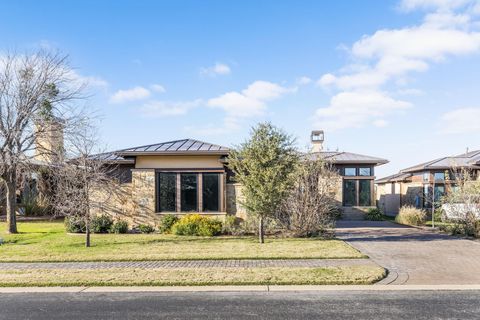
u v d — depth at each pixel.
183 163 18.36
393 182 35.91
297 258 11.04
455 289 8.08
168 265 10.25
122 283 8.50
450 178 26.38
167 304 7.17
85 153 14.78
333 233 16.61
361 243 14.20
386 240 15.05
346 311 6.70
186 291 8.04
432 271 9.61
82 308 6.98
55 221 22.80
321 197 15.87
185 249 12.51
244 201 15.41
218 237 15.55
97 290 8.16
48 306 7.12
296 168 14.54
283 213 15.92
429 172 27.03
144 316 6.52
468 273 9.42
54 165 17.98
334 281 8.52
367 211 26.44
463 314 6.53
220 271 9.41
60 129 18.75
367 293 7.82
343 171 27.11
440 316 6.43
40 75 18.17
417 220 22.05
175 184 18.30
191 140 20.53
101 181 16.62
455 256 11.53
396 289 8.10
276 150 13.98
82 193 13.80
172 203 18.27
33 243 14.11
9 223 17.22
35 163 19.48
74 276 9.06
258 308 6.89
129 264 10.43
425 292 7.89
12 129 17.09
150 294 7.86
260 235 14.09
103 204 16.59
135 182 18.17
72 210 14.00
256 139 14.12
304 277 8.80
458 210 16.83
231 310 6.79
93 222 16.95
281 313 6.61
